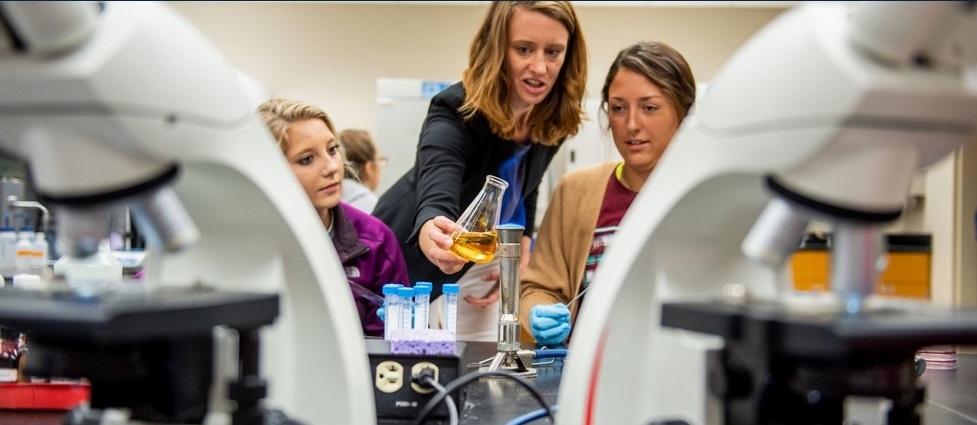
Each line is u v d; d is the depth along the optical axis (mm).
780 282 712
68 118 550
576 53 1847
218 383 693
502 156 1935
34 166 585
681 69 1582
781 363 620
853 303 631
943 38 552
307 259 747
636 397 789
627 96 1583
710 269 806
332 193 1741
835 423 629
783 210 660
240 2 4785
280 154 749
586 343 766
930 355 1436
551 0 1706
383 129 4023
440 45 4742
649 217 743
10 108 561
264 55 4781
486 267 1896
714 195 742
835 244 630
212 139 633
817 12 585
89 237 614
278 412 710
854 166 570
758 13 4738
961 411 1045
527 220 2178
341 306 771
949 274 3686
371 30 4762
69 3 521
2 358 1048
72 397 1051
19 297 620
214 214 751
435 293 1921
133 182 581
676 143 733
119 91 543
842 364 595
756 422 623
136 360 613
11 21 539
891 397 612
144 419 614
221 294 654
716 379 677
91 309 538
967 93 565
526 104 1843
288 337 764
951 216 3670
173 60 587
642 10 4746
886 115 551
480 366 1295
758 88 618
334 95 4773
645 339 788
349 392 753
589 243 1770
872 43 540
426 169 1793
